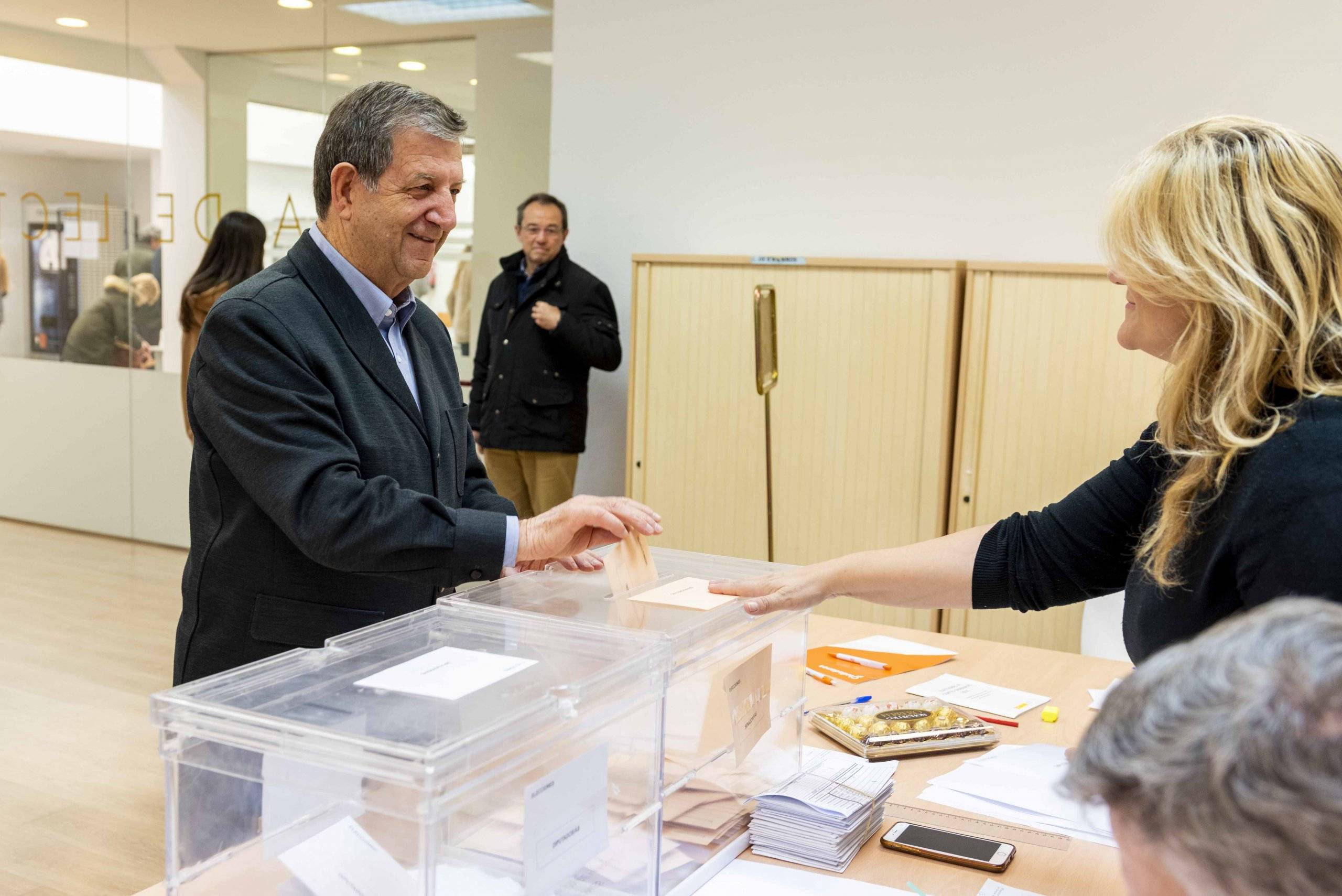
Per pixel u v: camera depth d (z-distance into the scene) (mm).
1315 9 3428
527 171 5160
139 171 5988
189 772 936
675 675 1146
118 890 2535
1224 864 451
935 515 3723
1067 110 3797
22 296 6414
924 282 3674
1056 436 3549
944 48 3953
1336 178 1045
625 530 1473
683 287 4062
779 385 3938
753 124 4316
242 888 916
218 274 5480
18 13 6094
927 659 2133
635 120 4539
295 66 5590
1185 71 3617
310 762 870
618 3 4512
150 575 5520
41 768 3186
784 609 1386
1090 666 2129
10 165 6293
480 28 5164
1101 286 3445
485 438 4535
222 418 1553
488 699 958
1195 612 1113
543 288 4406
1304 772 433
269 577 1638
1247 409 1027
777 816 1279
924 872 1257
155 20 5812
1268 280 1038
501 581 1475
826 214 4227
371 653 1100
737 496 4047
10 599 4984
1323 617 501
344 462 1541
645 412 4172
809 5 4160
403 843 837
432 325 1959
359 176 1655
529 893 923
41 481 6504
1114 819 515
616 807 1044
